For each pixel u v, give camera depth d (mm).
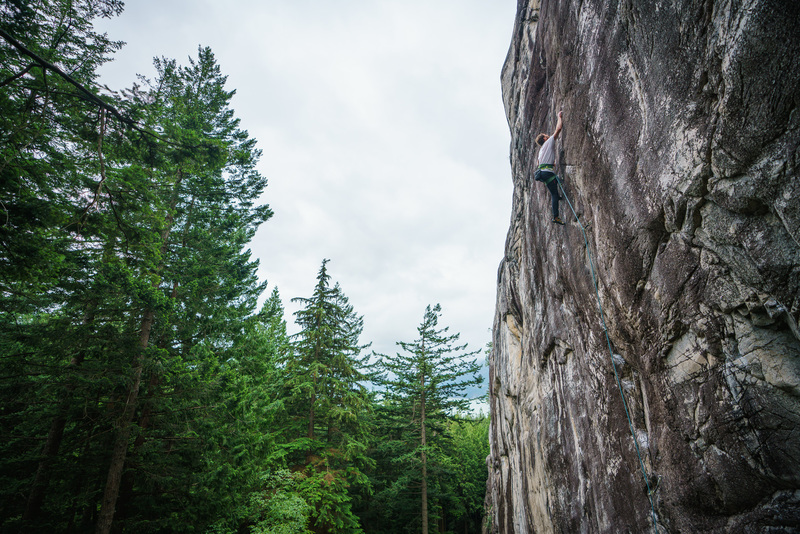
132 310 10578
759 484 3389
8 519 9430
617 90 4723
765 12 2740
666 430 4422
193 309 11820
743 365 3467
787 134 2807
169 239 12773
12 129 6066
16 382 8906
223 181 14219
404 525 24844
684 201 3781
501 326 13930
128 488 10320
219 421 11516
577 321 6609
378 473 25547
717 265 3621
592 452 6102
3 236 6699
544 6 7406
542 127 7914
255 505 13477
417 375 25703
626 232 4715
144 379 10547
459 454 29047
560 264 7082
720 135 3273
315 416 20453
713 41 3227
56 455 9453
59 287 9242
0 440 9164
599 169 5242
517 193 11141
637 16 4191
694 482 4004
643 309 4633
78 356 10789
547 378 8273
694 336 3967
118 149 7203
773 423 3240
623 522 5203
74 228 7492
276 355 22031
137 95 6586
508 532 12633
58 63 6809
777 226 3068
